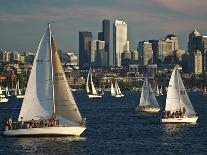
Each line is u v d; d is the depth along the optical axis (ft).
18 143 305.32
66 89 323.37
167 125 452.35
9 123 333.21
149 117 573.33
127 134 378.32
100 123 489.26
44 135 326.65
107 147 302.45
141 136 365.61
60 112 325.01
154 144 320.09
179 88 460.96
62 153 277.23
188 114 463.42
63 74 323.16
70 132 327.26
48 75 325.01
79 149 290.56
